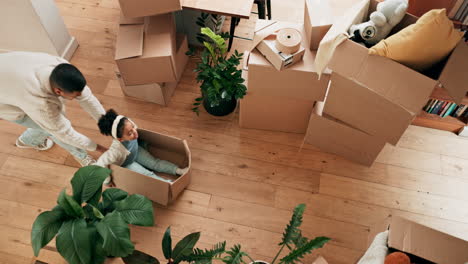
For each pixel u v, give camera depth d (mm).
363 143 2303
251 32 3094
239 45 3012
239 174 2453
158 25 2439
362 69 1764
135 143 2182
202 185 2404
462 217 2301
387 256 1676
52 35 2719
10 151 2521
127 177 2072
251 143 2580
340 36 1736
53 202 2342
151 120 2672
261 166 2488
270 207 2334
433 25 1507
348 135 2305
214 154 2531
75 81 1675
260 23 2111
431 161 2500
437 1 2006
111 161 2062
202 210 2314
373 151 2324
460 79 1640
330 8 2033
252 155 2531
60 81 1651
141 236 2221
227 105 2580
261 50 2039
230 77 2250
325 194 2385
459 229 2258
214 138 2602
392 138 2127
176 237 2223
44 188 2387
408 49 1606
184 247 1749
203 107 2734
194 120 2680
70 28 3121
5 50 2834
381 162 2504
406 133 2615
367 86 1811
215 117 2695
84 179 1732
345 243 2211
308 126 2402
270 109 2420
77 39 3059
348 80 1932
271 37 2039
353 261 2154
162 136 2256
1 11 2502
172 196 2182
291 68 2010
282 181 2432
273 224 2275
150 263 1723
